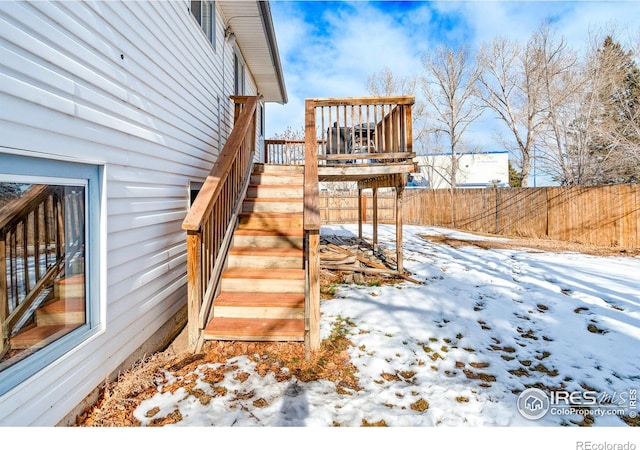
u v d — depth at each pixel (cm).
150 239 317
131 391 236
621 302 420
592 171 1359
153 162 324
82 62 218
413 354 300
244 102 576
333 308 407
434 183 2688
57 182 201
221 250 365
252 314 325
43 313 194
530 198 1079
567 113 1510
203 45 478
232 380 254
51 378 189
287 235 410
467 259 696
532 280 524
